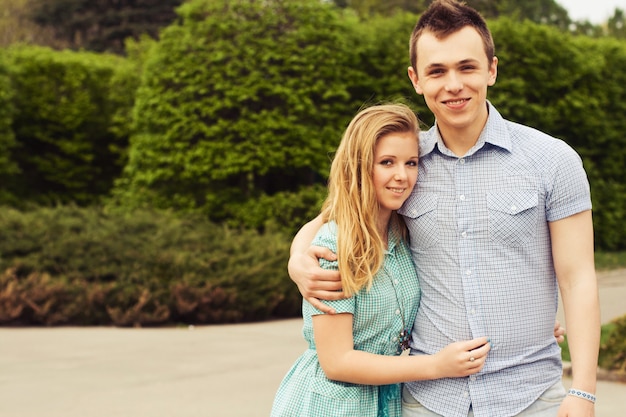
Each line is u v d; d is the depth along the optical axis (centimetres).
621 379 645
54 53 1867
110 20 3841
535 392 251
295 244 276
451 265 256
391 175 255
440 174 261
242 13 1339
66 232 1060
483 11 2909
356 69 1404
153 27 3834
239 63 1309
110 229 1066
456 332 254
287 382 271
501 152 255
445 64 249
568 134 1662
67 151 1789
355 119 264
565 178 249
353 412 257
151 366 711
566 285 251
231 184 1368
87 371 692
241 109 1315
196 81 1318
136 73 1867
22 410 565
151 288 980
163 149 1355
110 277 1016
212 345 817
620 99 1731
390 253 265
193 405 576
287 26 1363
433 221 259
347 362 251
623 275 1372
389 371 247
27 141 1802
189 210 1321
